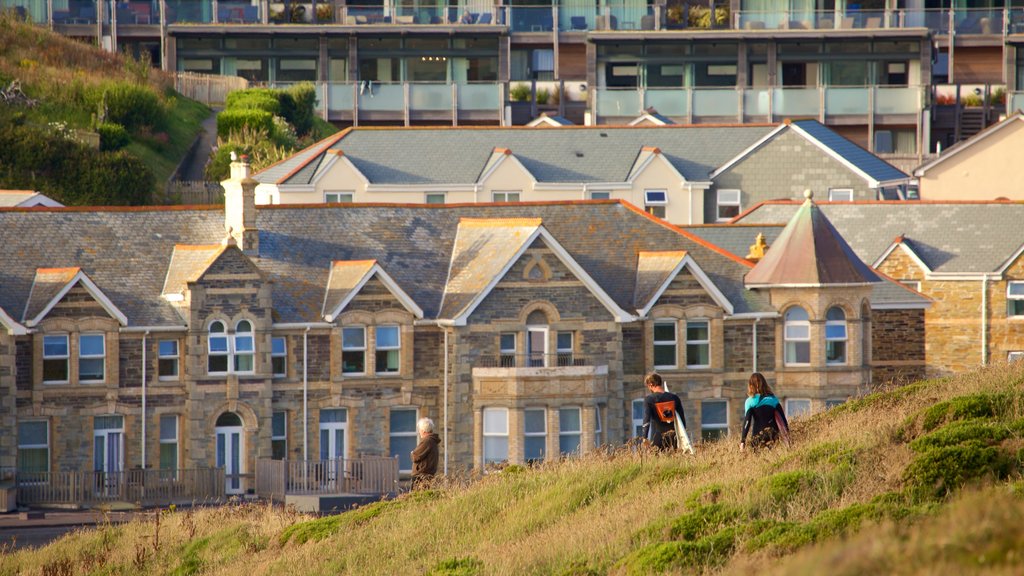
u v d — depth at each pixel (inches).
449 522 4884.4
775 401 4798.2
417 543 4731.8
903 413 4862.2
